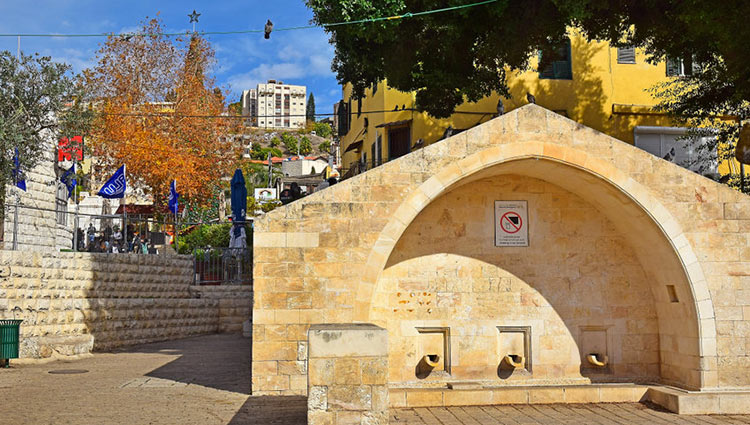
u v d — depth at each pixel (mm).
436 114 21094
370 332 8250
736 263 13312
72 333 19375
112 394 12586
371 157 27312
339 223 12875
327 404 8109
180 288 26031
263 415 10672
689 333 13375
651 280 14602
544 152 13234
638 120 24234
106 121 37250
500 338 14383
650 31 18125
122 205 39250
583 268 14703
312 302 12711
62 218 28328
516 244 14586
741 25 14211
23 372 15375
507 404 12695
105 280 21594
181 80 40969
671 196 13406
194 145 39906
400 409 12188
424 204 13008
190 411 10984
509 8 17047
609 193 13672
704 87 20766
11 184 20828
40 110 19906
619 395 13086
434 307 14164
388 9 16234
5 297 17359
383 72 19641
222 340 23484
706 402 12047
